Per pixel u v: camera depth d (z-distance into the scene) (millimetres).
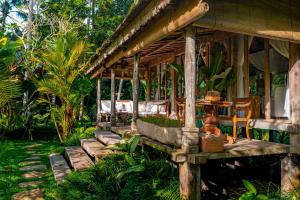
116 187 4586
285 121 5672
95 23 19750
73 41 12547
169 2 3914
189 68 4281
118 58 8172
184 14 4070
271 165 6086
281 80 8281
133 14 5195
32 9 16531
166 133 4859
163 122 5566
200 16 3779
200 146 4340
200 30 6840
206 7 3623
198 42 8055
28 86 12883
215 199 5566
